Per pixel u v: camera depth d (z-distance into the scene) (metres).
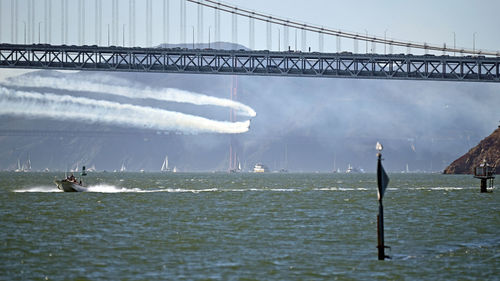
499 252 176.25
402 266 159.12
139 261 162.88
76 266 157.25
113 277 147.25
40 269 154.00
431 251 178.00
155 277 147.38
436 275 150.62
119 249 178.12
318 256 170.25
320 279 146.75
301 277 148.25
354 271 154.00
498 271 154.38
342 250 178.75
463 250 179.38
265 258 167.25
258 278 147.38
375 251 177.62
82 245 183.88
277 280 145.62
